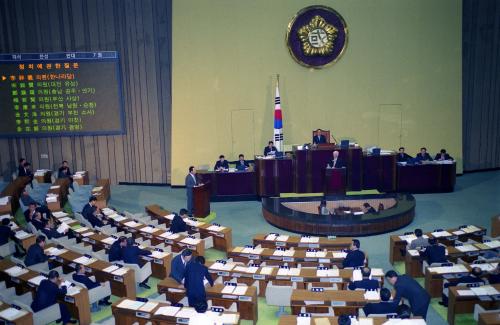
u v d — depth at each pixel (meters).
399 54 18.34
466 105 19.25
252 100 18.50
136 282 10.52
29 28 18.09
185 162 18.83
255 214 15.64
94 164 19.12
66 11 18.11
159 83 18.69
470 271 9.69
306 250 11.22
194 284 8.73
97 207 13.62
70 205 15.85
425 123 18.80
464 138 19.47
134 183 19.39
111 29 18.33
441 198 16.56
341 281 9.29
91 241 11.85
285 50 18.22
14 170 18.80
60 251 11.00
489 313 8.03
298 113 18.58
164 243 12.00
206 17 17.98
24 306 8.59
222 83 18.36
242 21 18.05
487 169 19.88
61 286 9.05
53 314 8.92
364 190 16.64
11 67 18.05
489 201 16.19
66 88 18.36
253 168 17.03
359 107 18.61
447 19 18.20
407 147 18.94
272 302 9.04
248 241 13.42
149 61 18.55
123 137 19.03
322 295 8.55
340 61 18.33
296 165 16.34
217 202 16.97
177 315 7.98
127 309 8.24
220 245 12.61
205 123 18.59
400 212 13.84
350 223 13.34
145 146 19.11
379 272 9.73
